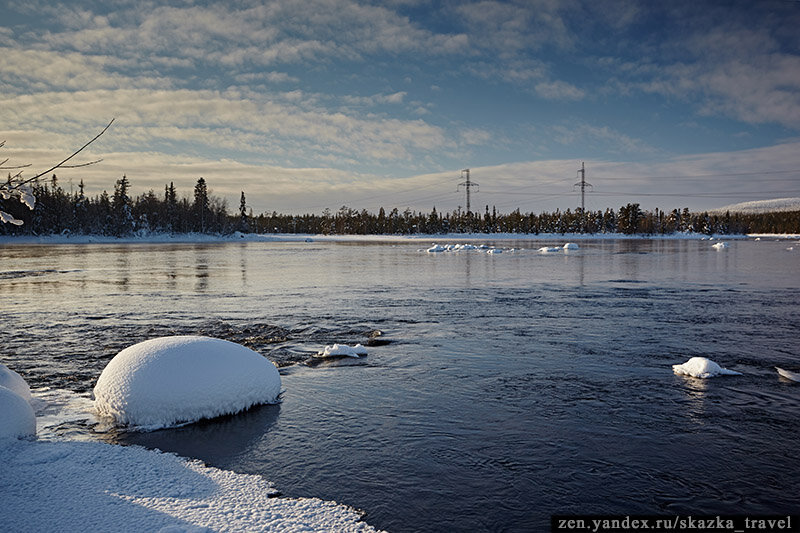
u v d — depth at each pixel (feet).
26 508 15.98
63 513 15.71
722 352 37.73
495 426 24.13
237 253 182.91
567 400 27.63
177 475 18.93
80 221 355.97
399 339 42.16
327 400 27.68
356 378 31.58
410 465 20.24
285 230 594.24
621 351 38.11
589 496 18.07
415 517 16.65
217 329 46.06
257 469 19.77
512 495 18.08
